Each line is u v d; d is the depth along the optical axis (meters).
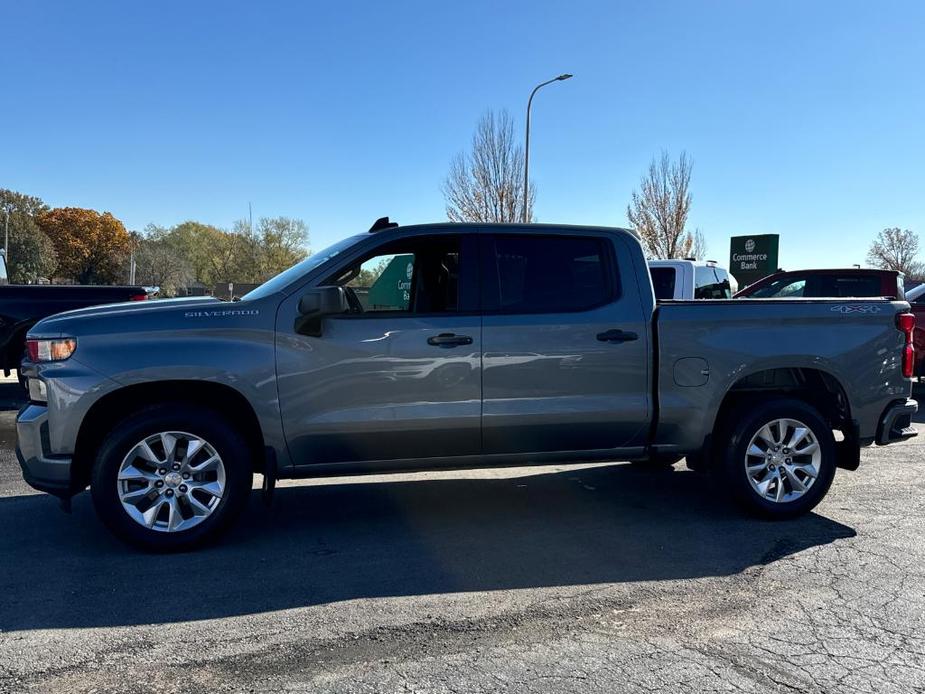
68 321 4.38
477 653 3.21
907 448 7.75
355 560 4.37
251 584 3.98
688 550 4.55
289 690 2.90
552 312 4.84
